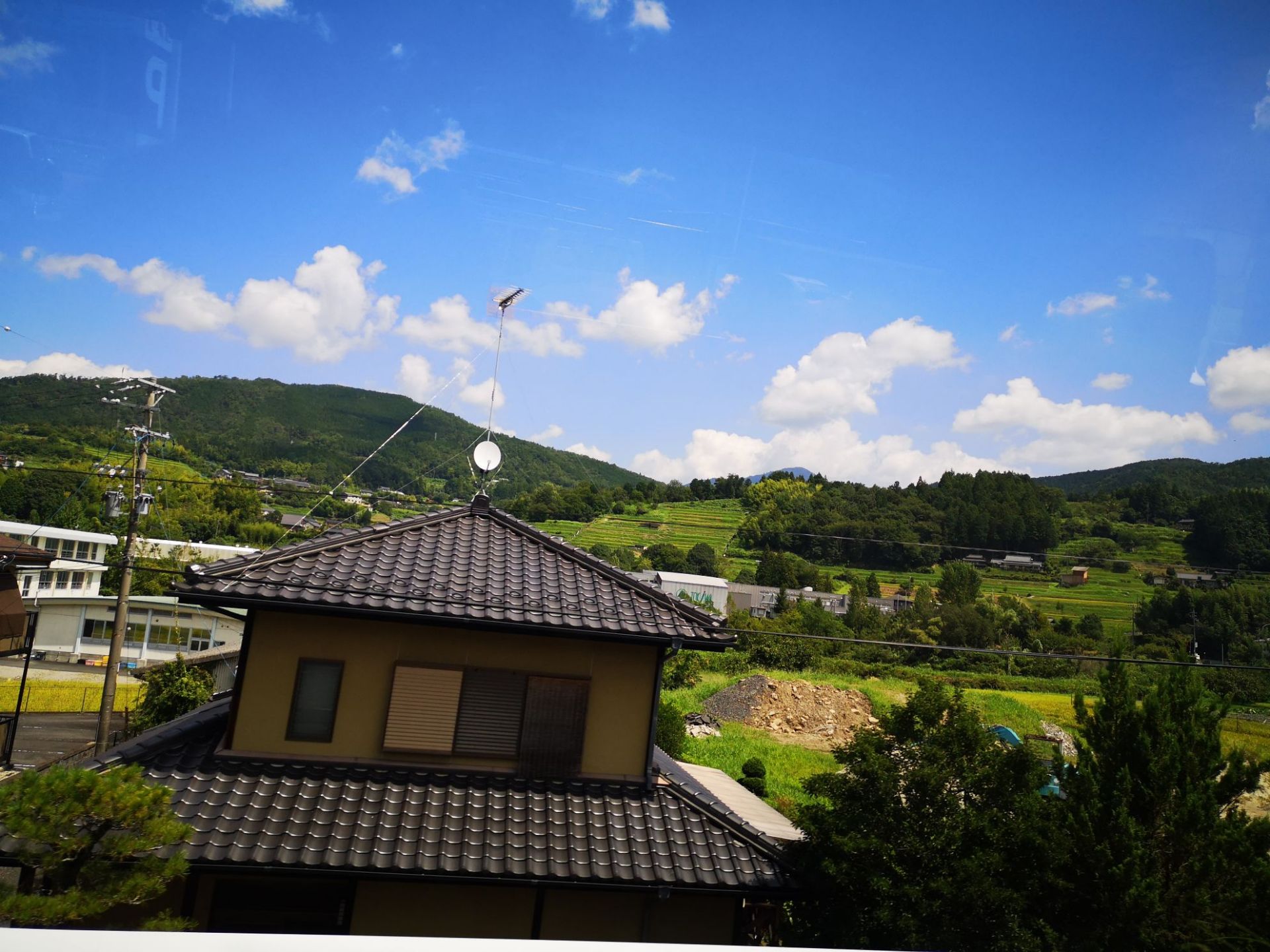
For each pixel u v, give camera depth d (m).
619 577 8.32
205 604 7.01
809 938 6.85
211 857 6.03
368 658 7.32
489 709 7.44
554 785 7.37
